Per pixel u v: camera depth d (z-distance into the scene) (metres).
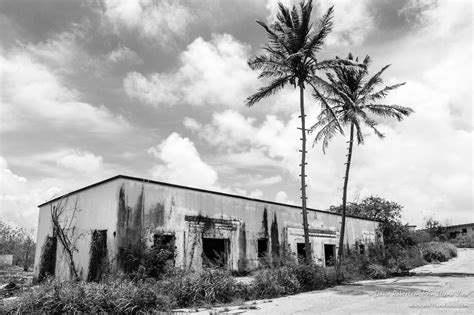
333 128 21.80
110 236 13.20
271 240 19.03
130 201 13.55
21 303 8.66
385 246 29.55
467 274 18.77
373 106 22.05
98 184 14.48
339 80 21.94
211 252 17.61
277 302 11.38
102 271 12.96
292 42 17.44
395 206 33.38
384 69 21.91
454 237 63.06
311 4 17.09
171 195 14.88
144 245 13.23
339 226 24.91
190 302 10.91
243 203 17.95
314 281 14.77
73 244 15.12
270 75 18.09
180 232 14.87
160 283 11.40
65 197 16.52
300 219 21.39
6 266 27.48
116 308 9.07
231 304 11.00
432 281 15.88
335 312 9.32
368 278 18.47
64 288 9.36
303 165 17.53
